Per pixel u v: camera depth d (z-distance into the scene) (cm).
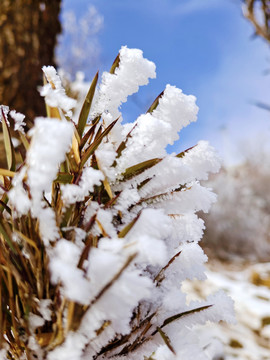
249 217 427
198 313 29
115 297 19
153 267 28
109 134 29
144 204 27
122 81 28
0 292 25
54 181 25
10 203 27
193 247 29
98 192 27
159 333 28
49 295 24
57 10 142
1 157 109
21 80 126
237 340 131
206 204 28
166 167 27
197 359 27
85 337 22
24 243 25
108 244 21
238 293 199
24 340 25
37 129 20
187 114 28
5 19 125
